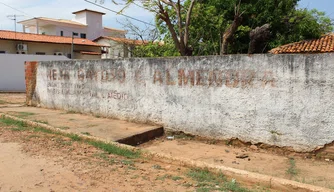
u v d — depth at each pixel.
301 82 5.21
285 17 15.97
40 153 5.24
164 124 7.23
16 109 10.61
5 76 20.73
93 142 5.96
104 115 8.72
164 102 7.20
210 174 4.30
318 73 5.03
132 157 5.15
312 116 5.15
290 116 5.37
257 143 5.80
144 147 6.20
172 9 14.70
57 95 10.32
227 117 6.15
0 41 24.53
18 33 27.16
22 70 21.41
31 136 6.49
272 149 5.63
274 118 5.55
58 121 8.16
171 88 7.02
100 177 4.13
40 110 10.34
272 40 15.65
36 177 4.09
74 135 6.40
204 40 15.79
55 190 3.67
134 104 7.88
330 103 4.96
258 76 5.67
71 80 9.69
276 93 5.49
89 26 40.44
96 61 8.80
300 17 15.88
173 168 4.60
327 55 4.93
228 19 16.05
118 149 5.44
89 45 29.09
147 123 7.61
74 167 4.53
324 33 16.88
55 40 27.77
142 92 7.66
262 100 5.66
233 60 5.98
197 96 6.57
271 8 15.87
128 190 3.69
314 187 3.60
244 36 15.80
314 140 5.16
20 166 4.53
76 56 29.06
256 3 15.84
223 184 3.91
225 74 6.11
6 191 3.62
